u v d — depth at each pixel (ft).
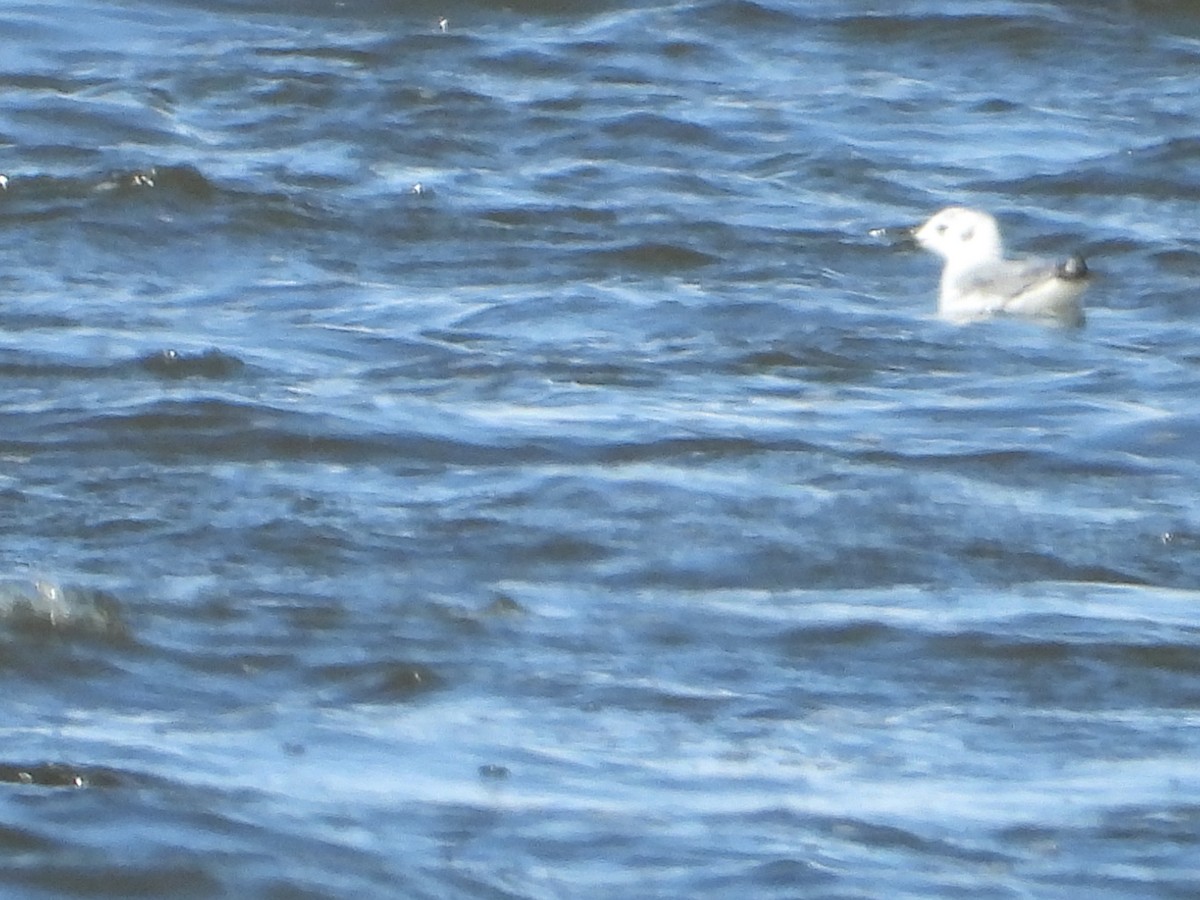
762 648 53.11
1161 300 84.84
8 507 60.23
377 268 85.56
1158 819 44.06
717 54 111.04
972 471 65.87
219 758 44.96
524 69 108.37
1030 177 97.71
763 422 69.46
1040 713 50.03
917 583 57.88
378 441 66.03
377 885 39.75
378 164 95.91
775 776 45.75
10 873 39.27
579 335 78.18
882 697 50.67
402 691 49.93
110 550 57.62
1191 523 61.93
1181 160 99.09
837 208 93.66
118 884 39.24
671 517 61.11
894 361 76.79
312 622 53.21
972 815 44.09
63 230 87.15
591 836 42.32
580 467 64.90
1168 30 114.52
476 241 88.12
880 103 105.81
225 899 39.11
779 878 40.96
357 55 108.88
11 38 109.19
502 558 58.34
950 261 85.46
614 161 97.91
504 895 39.75
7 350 72.95
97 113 99.81
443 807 43.21
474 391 71.92
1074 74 110.63
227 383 71.20
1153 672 52.47
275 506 60.95
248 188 90.89
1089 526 61.52
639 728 48.24
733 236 89.15
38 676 49.55
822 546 59.52
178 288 82.58
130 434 65.92
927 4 115.75
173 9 113.91
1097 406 72.38
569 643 52.85
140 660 50.65
